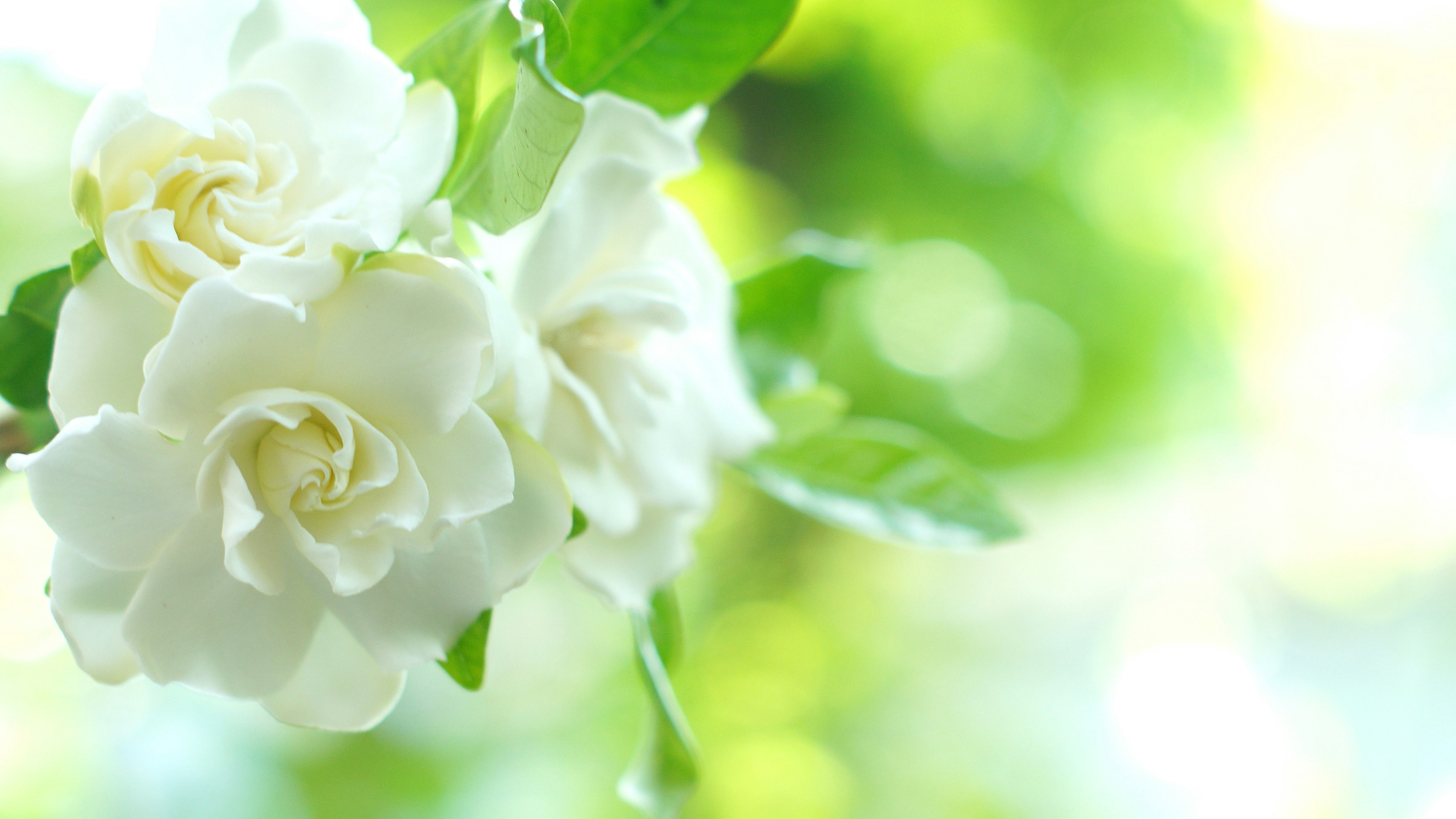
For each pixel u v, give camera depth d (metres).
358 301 0.56
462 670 0.58
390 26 1.55
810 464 0.67
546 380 0.59
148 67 0.56
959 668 2.48
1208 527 3.68
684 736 0.62
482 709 1.78
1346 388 3.36
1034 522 3.12
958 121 2.18
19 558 1.05
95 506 0.56
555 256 0.59
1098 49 2.23
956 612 2.79
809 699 2.00
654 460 0.62
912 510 0.67
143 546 0.56
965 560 2.72
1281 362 3.10
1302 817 2.93
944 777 2.09
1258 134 2.71
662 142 0.60
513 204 0.58
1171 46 2.32
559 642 1.88
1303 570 3.83
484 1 0.60
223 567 0.57
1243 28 2.46
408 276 0.56
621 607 0.62
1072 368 2.29
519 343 0.58
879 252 1.18
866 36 2.02
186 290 0.56
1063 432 2.29
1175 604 3.75
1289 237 2.94
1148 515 3.64
